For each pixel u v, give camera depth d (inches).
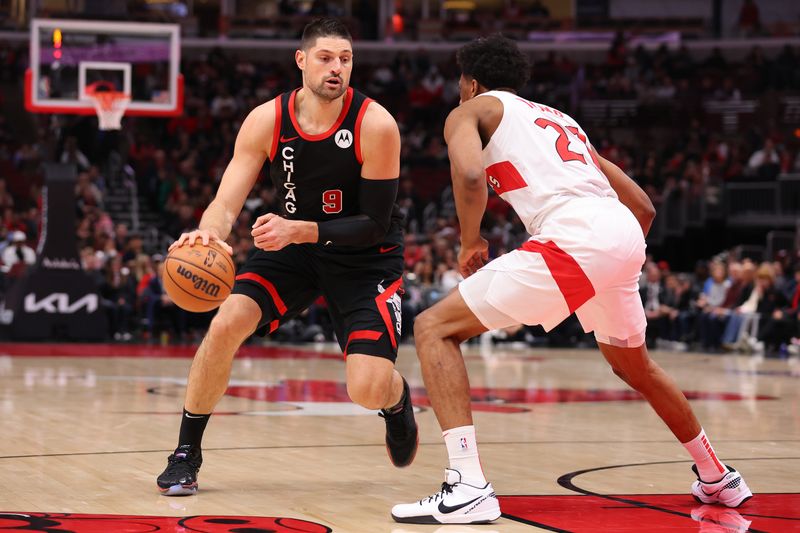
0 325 619.2
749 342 627.8
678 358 573.3
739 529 130.0
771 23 1210.0
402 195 897.5
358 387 155.9
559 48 1192.8
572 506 145.9
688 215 871.7
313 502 146.9
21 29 1127.6
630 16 1244.5
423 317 145.4
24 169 941.8
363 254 163.6
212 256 146.1
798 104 1061.1
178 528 124.3
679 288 694.5
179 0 1180.5
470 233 141.5
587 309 148.3
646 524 133.1
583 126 1085.1
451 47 1179.3
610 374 434.9
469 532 128.1
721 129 1075.3
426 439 223.5
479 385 376.2
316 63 150.7
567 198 143.3
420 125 1046.4
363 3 1213.7
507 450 203.9
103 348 557.6
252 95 1080.8
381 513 139.9
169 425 233.1
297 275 165.2
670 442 218.2
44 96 631.8
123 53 643.5
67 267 603.2
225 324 154.2
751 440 225.0
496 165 148.3
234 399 303.0
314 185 160.2
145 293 652.7
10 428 223.0
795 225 851.4
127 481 159.3
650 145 1051.9
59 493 147.8
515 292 140.9
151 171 911.7
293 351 577.0
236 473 170.9
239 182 157.8
